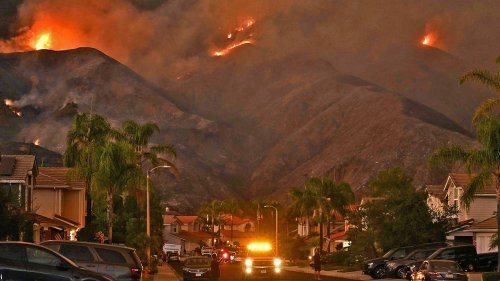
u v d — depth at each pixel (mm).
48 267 25016
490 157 45406
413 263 53875
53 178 62938
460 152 47625
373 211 68375
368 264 57719
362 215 70750
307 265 94812
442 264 40969
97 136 66125
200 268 57188
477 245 64750
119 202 79500
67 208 65438
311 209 112438
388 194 76938
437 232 64438
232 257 110312
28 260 25000
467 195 47000
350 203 114625
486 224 64250
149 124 67375
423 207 65312
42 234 57250
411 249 58062
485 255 53469
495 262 53344
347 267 79438
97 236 57000
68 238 63656
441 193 81438
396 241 64562
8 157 52344
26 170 51625
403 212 65125
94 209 77375
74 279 25078
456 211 66875
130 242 64375
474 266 52938
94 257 30297
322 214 110812
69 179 60531
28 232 42531
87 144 63906
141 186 64312
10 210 39062
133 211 78562
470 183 46906
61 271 25047
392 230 65000
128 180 56812
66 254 30156
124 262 30531
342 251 91500
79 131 66188
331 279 57094
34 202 61062
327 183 112375
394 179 88688
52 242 30438
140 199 68938
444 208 67312
